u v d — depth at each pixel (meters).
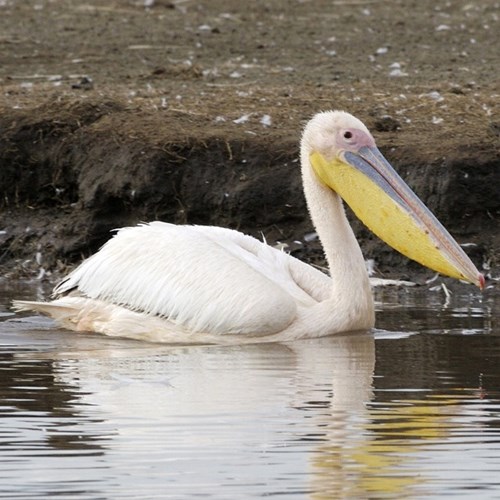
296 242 16.75
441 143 17.06
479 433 8.98
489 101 19.08
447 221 16.59
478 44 24.45
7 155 17.83
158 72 21.64
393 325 13.24
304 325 12.50
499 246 16.41
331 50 24.03
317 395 10.05
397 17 27.31
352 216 16.89
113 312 12.70
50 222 17.61
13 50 23.91
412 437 8.90
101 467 8.26
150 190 17.08
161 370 10.99
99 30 25.95
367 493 7.80
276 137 17.45
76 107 18.12
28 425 9.17
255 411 9.55
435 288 15.79
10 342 12.32
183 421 9.26
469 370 10.96
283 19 27.30
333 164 13.14
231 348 12.07
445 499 7.68
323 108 18.75
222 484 7.94
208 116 18.22
